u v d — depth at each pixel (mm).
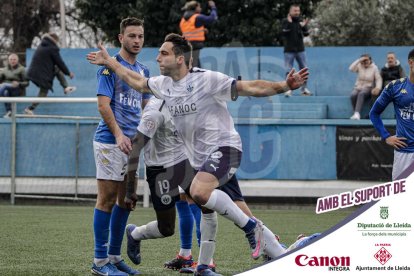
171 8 70750
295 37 52031
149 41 72688
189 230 21906
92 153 47969
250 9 71875
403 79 27500
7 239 28484
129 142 19562
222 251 25828
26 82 53344
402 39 73188
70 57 56656
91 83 56562
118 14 73938
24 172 48312
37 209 43188
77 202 47812
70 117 47625
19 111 53969
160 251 25797
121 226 21094
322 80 56312
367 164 47625
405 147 27609
